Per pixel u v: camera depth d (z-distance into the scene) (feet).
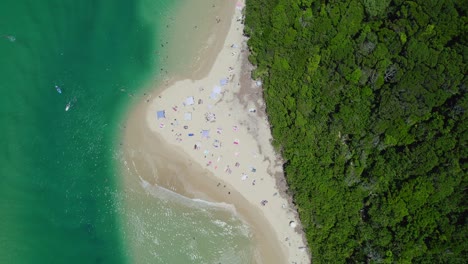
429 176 148.15
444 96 148.56
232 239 167.63
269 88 165.99
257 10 167.53
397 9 157.69
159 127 171.63
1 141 168.55
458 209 145.48
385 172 154.10
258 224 168.66
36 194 167.43
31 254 163.73
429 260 146.51
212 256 166.30
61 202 168.04
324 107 161.27
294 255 166.81
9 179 166.91
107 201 168.76
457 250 142.61
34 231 165.07
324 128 162.30
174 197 168.96
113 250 166.30
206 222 168.04
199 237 167.12
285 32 162.30
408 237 148.46
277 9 161.07
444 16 150.71
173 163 170.50
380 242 151.94
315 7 162.91
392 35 154.20
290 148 163.63
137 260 165.78
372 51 155.12
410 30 153.07
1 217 164.45
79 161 170.09
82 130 171.32
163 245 166.61
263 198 169.48
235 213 169.17
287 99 163.84
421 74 149.79
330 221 158.61
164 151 171.01
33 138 169.99
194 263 165.48
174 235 167.12
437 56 148.87
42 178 168.55
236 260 166.50
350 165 158.81
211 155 170.60
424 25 152.56
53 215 167.12
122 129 171.53
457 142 147.23
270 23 164.86
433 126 148.97
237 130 171.63
